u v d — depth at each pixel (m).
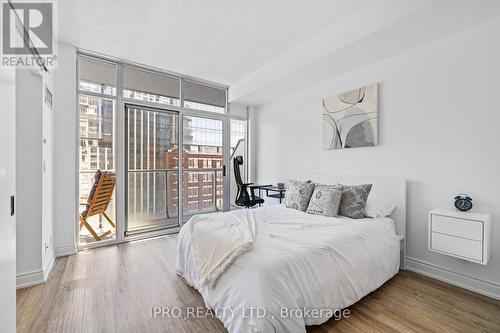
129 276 2.39
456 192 2.28
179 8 2.30
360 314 1.82
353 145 3.10
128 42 2.92
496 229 2.05
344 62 2.86
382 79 2.83
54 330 1.61
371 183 2.88
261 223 2.30
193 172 4.24
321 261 1.70
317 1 2.20
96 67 3.29
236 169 4.20
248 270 1.51
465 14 1.97
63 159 2.92
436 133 2.41
